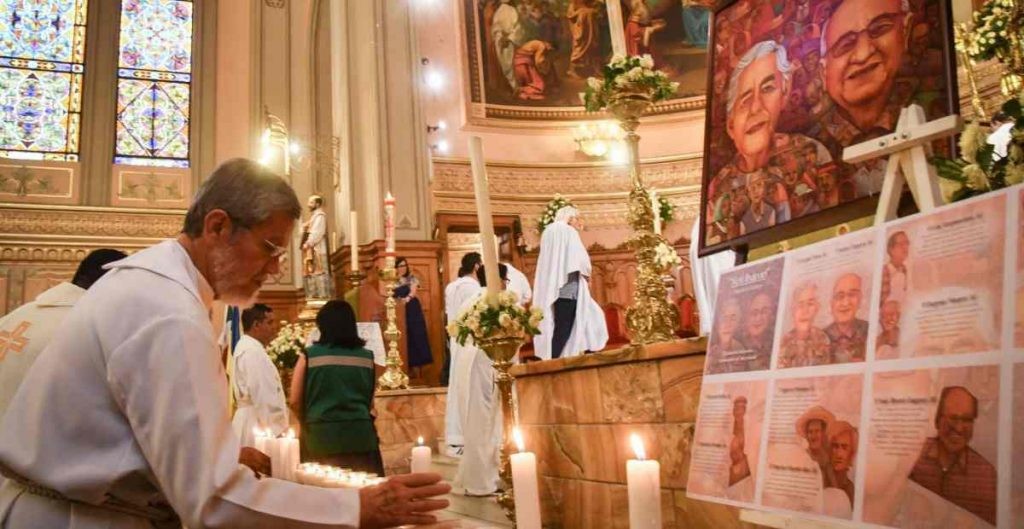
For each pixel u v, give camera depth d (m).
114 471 1.52
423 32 11.64
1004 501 1.19
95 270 2.67
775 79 2.31
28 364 2.22
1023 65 4.17
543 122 11.91
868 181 1.98
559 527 3.21
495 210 11.33
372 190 10.79
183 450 1.41
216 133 14.34
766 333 1.82
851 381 1.54
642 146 11.89
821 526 1.56
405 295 9.58
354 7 11.87
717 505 2.41
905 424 1.40
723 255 5.31
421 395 7.48
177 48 14.66
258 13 14.22
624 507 2.80
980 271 1.35
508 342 3.06
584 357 2.99
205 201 1.77
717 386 1.92
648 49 12.09
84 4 14.15
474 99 11.60
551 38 12.16
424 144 11.12
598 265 11.51
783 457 1.64
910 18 1.92
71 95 13.76
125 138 13.95
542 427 3.35
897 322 1.48
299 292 12.89
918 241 1.50
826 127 2.12
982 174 1.80
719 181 2.51
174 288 1.61
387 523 1.52
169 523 1.73
